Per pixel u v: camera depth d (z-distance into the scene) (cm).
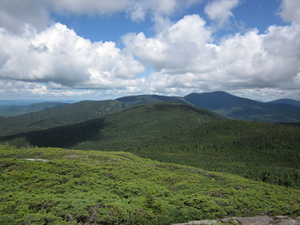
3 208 1984
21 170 3541
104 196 2534
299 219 2284
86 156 5575
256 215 2462
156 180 3744
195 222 2111
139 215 2097
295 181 8981
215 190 3231
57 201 2153
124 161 5453
